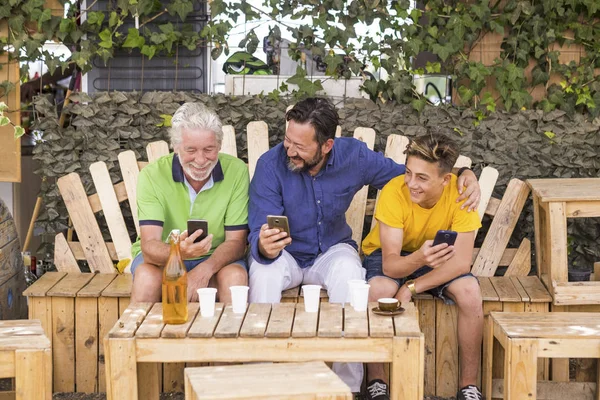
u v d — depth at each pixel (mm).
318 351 2824
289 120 3414
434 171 3324
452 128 4383
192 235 3143
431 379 3721
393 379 2818
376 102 4379
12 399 3369
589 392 3508
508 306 3674
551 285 3666
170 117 4309
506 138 4383
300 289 3705
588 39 4434
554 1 4336
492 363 3418
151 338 2816
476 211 3510
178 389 3758
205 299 2992
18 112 4320
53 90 5020
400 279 3717
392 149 4215
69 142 4262
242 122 4344
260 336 2814
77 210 4133
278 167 3607
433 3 4352
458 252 3494
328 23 4352
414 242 3625
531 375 3018
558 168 4418
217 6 4285
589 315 3299
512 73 4363
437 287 3564
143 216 3486
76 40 4281
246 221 3605
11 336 2896
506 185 4414
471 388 3520
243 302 3045
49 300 3697
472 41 4402
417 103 4312
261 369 2623
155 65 4418
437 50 4320
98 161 4227
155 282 3342
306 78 4324
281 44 4406
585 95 4410
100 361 3727
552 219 3693
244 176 3629
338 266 3555
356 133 4223
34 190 5008
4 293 3928
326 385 2467
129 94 4289
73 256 4094
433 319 3686
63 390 3738
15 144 4328
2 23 4246
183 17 4285
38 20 4227
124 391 2820
